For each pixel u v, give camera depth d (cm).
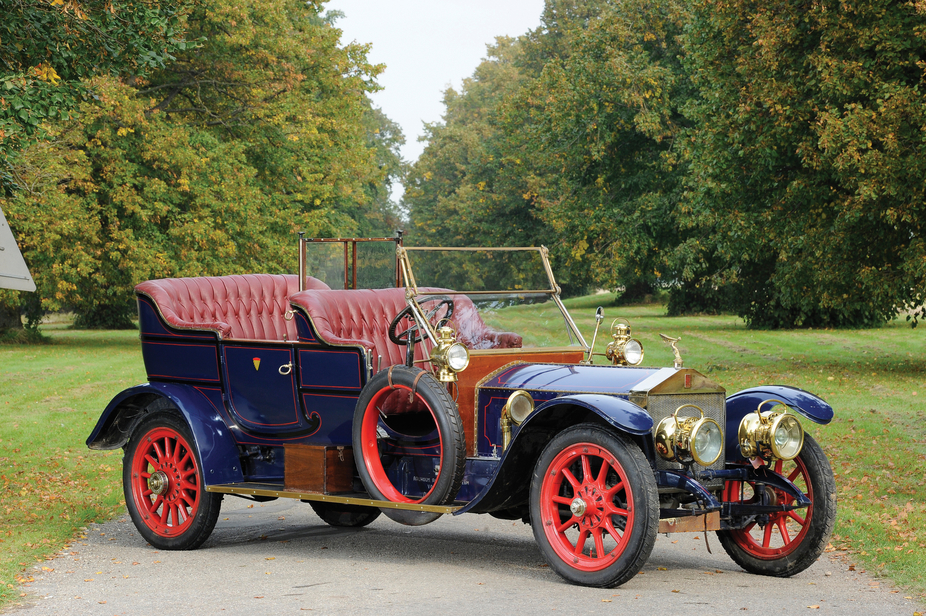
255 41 3250
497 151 4884
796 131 1841
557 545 565
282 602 527
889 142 1611
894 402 1485
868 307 1984
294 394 676
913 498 840
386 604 516
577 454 557
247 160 3409
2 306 3422
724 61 1958
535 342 681
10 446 1245
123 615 504
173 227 3006
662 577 589
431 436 625
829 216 1894
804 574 598
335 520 798
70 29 1055
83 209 2839
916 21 1667
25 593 558
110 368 2359
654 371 590
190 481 716
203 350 724
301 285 801
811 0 1767
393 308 750
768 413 578
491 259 706
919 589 549
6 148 984
